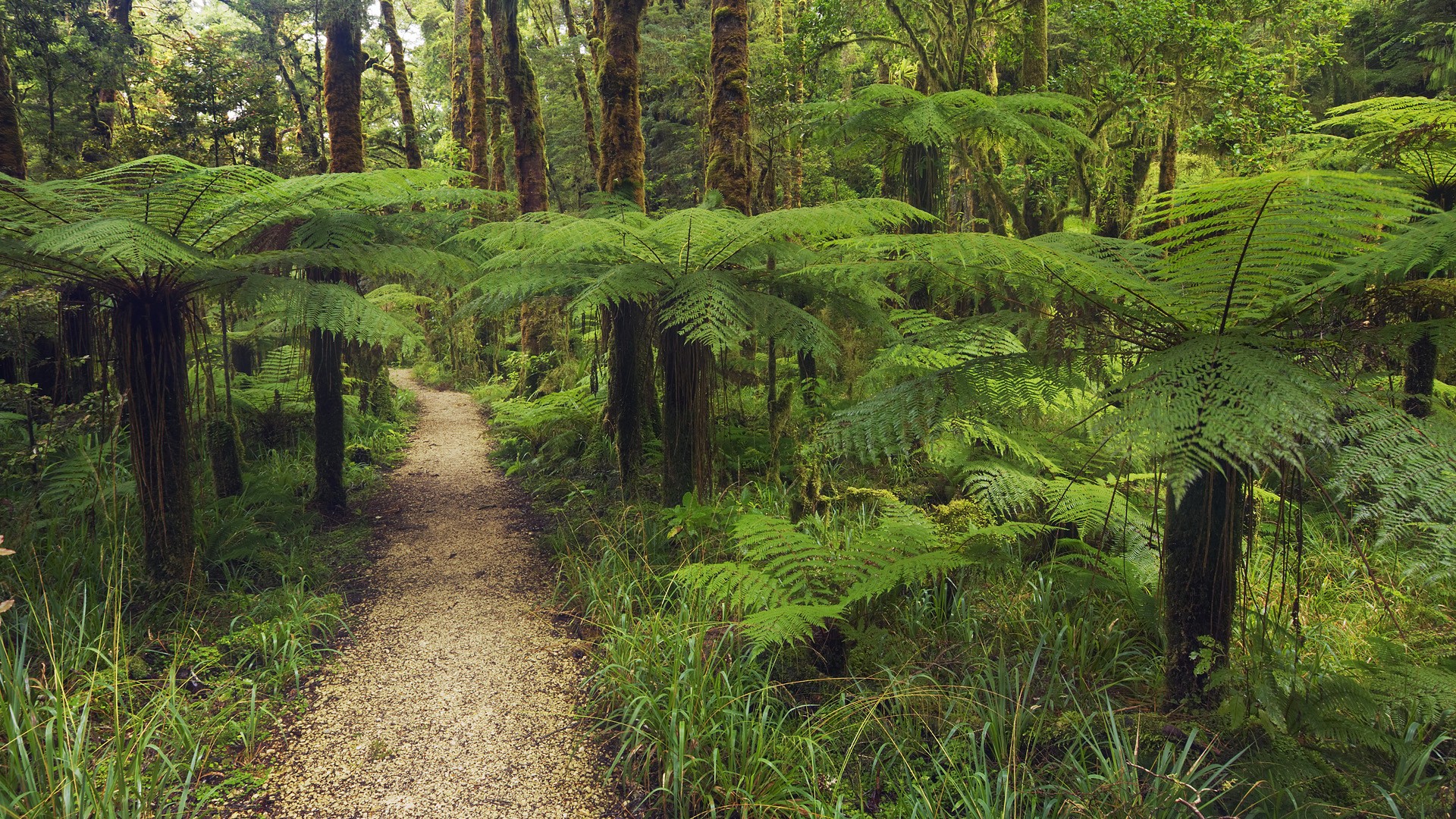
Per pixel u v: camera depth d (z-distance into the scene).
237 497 5.82
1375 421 1.94
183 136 11.41
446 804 2.85
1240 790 2.34
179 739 3.03
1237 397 1.87
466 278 5.27
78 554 4.32
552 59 15.77
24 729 2.79
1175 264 2.16
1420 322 2.10
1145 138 9.02
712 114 6.32
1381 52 13.23
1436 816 2.12
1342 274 2.00
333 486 6.70
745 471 6.23
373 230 5.14
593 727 3.32
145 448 4.25
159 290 4.18
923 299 6.14
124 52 12.94
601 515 6.15
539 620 4.50
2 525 4.50
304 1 16.92
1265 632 2.70
